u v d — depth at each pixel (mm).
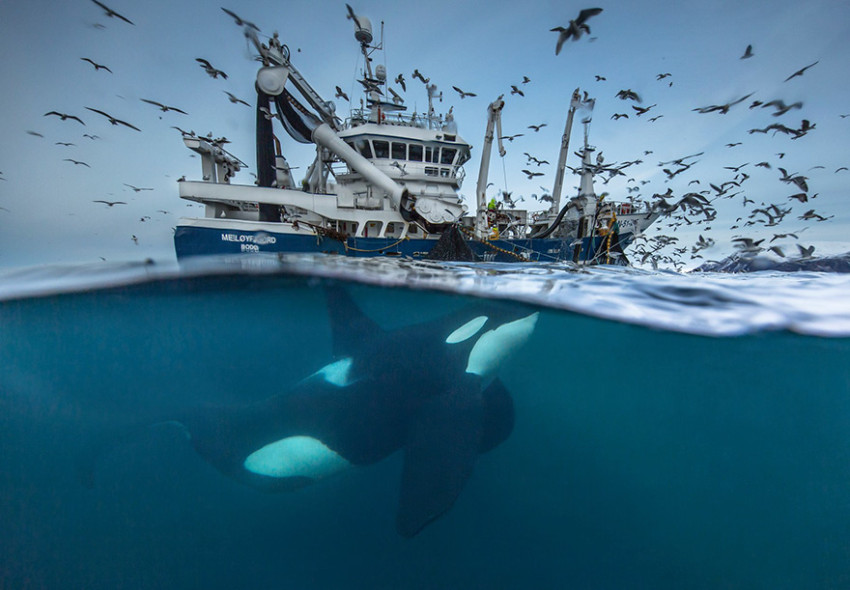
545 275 8383
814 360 7320
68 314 6113
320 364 7004
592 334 6902
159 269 6012
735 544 4004
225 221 16625
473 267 10250
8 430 4996
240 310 6887
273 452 3561
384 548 3623
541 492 4492
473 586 3270
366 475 4371
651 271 10766
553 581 3336
